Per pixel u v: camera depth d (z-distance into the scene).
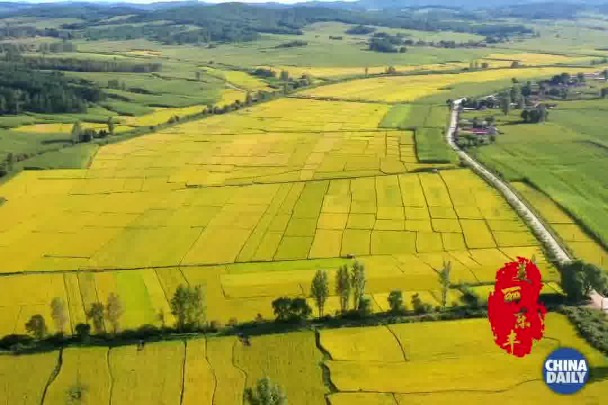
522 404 73.12
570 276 98.56
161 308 103.19
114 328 94.12
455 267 114.94
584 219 135.38
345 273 96.62
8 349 91.19
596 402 72.94
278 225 138.75
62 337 93.56
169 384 80.38
